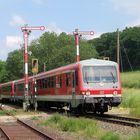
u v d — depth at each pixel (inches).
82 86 1088.2
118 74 1120.8
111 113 1257.4
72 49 3937.0
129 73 4404.5
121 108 1483.8
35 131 789.9
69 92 1181.1
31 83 1745.8
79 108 1149.7
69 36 4320.9
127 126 831.7
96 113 1230.9
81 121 847.1
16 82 2277.3
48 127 894.4
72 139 669.3
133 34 5935.0
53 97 1370.6
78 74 1105.4
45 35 4333.2
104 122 934.4
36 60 1514.5
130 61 5930.1
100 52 6304.1
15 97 2293.3
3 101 2957.7
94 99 1083.9
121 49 5949.8
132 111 1165.7
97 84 1094.4
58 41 4296.3
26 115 1302.9
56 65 3919.8
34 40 4347.9
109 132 661.9
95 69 1109.1
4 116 1293.1
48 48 4247.0
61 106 1401.3
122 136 654.5
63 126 839.7
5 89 2731.3
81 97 1084.5
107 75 1109.7
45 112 1425.9
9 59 5113.2
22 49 4557.1
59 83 1289.4
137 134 621.0
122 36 6048.2
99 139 644.1
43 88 1525.6
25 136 722.8
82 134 735.1
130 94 1877.5
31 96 1737.2
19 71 4697.3
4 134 750.5
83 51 4052.7
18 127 909.2
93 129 741.3
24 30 1550.2
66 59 3909.9
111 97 1096.2
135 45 5900.6
